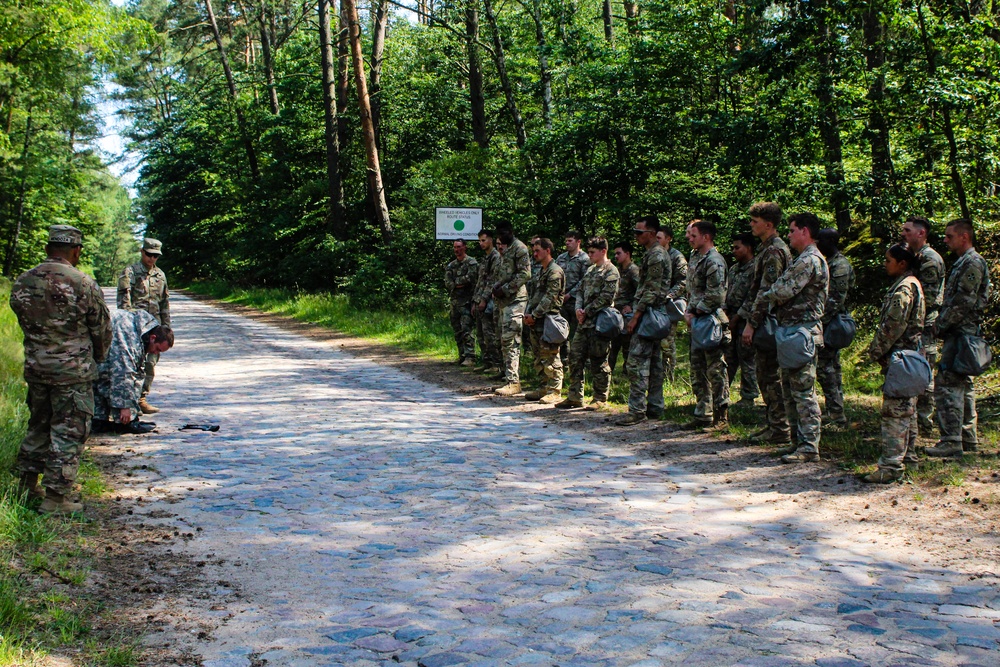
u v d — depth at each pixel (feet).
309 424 29.96
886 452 21.13
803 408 23.45
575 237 40.45
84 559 15.66
